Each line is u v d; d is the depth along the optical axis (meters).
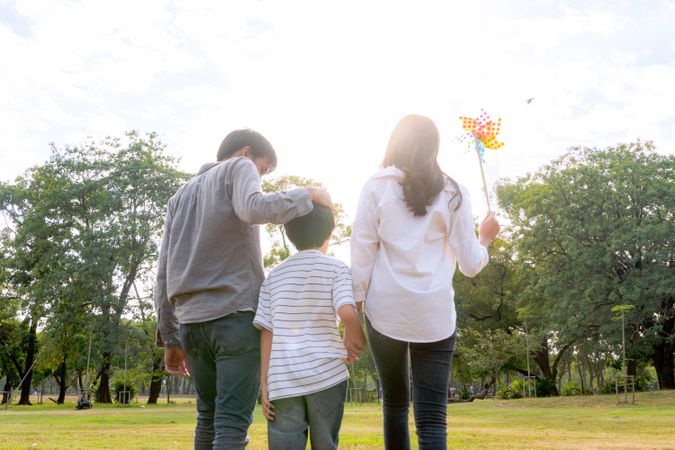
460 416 15.32
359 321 2.51
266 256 30.12
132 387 37.53
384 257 2.65
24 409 26.55
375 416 14.37
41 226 30.77
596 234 28.80
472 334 35.72
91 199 30.88
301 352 2.47
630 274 27.69
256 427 9.74
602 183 29.25
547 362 37.50
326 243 2.71
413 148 2.65
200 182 2.76
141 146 33.31
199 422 2.77
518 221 33.41
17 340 37.25
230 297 2.57
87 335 30.77
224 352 2.57
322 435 2.43
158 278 2.87
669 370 29.52
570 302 28.67
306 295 2.55
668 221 28.12
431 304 2.58
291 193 2.52
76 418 15.17
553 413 16.25
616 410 16.97
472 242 2.69
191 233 2.69
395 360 2.69
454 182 2.69
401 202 2.64
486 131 2.92
